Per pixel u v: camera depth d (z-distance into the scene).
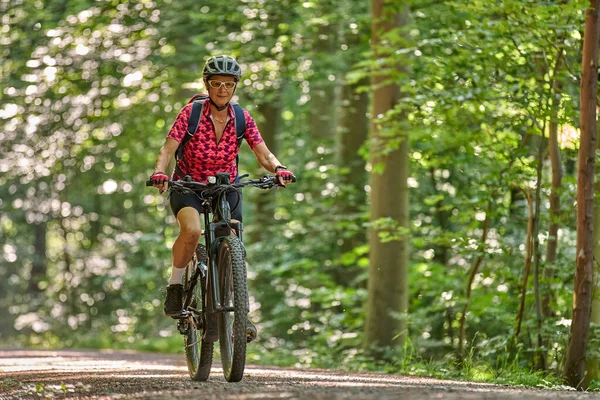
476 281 17.48
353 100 21.77
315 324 21.95
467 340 17.66
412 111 14.91
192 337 8.27
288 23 20.81
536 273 13.27
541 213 15.91
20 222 35.75
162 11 21.45
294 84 22.25
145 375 9.18
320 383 7.54
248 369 11.16
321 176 21.42
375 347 16.56
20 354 16.73
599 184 12.89
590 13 11.23
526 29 12.38
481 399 5.71
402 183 16.50
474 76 13.62
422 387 7.33
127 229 35.72
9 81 22.38
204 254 7.87
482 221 16.75
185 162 7.57
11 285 42.28
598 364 12.13
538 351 12.73
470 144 14.75
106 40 21.89
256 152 7.71
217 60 7.40
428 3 16.20
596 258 12.82
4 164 25.25
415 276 18.45
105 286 33.78
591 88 11.24
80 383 7.89
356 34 20.58
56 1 21.52
